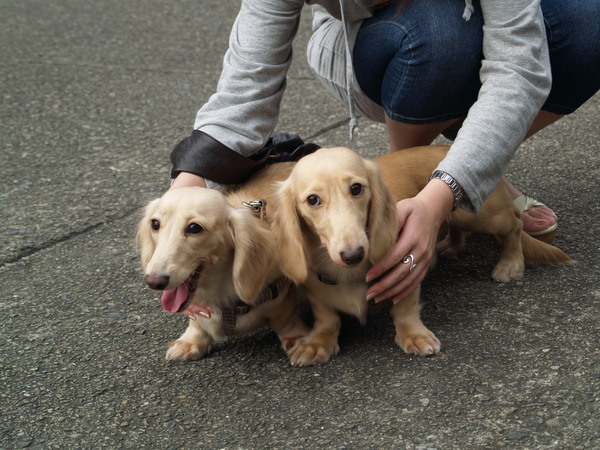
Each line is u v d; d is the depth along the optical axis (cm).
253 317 229
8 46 573
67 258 294
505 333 224
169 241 205
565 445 174
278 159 267
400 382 206
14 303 265
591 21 246
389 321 242
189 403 207
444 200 212
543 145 358
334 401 202
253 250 213
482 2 229
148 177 361
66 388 217
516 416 186
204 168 237
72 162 381
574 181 319
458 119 287
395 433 186
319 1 255
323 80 295
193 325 233
